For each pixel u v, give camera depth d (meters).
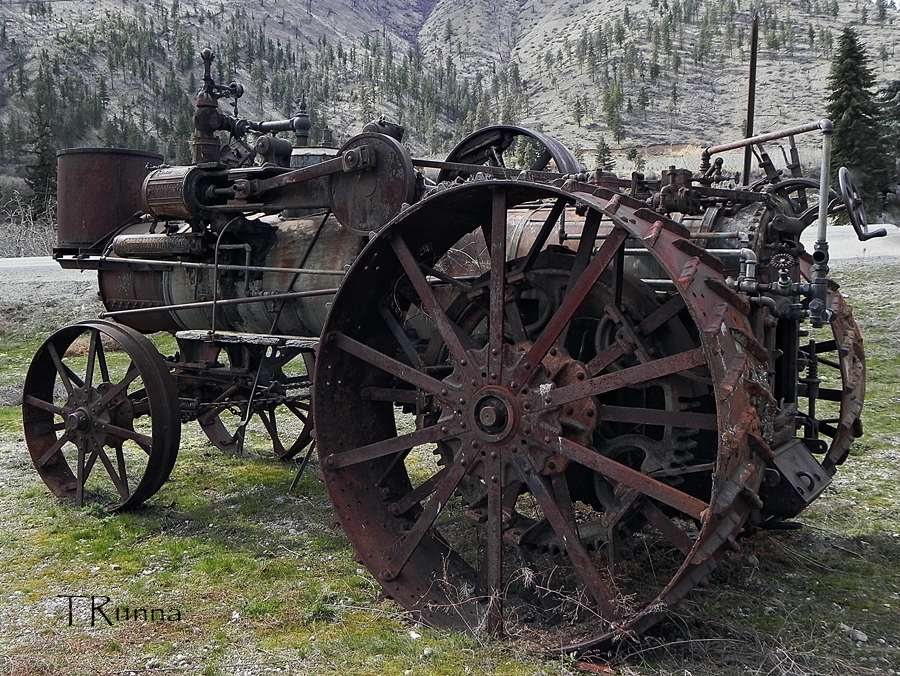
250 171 6.27
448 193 4.36
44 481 7.14
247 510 6.70
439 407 5.17
